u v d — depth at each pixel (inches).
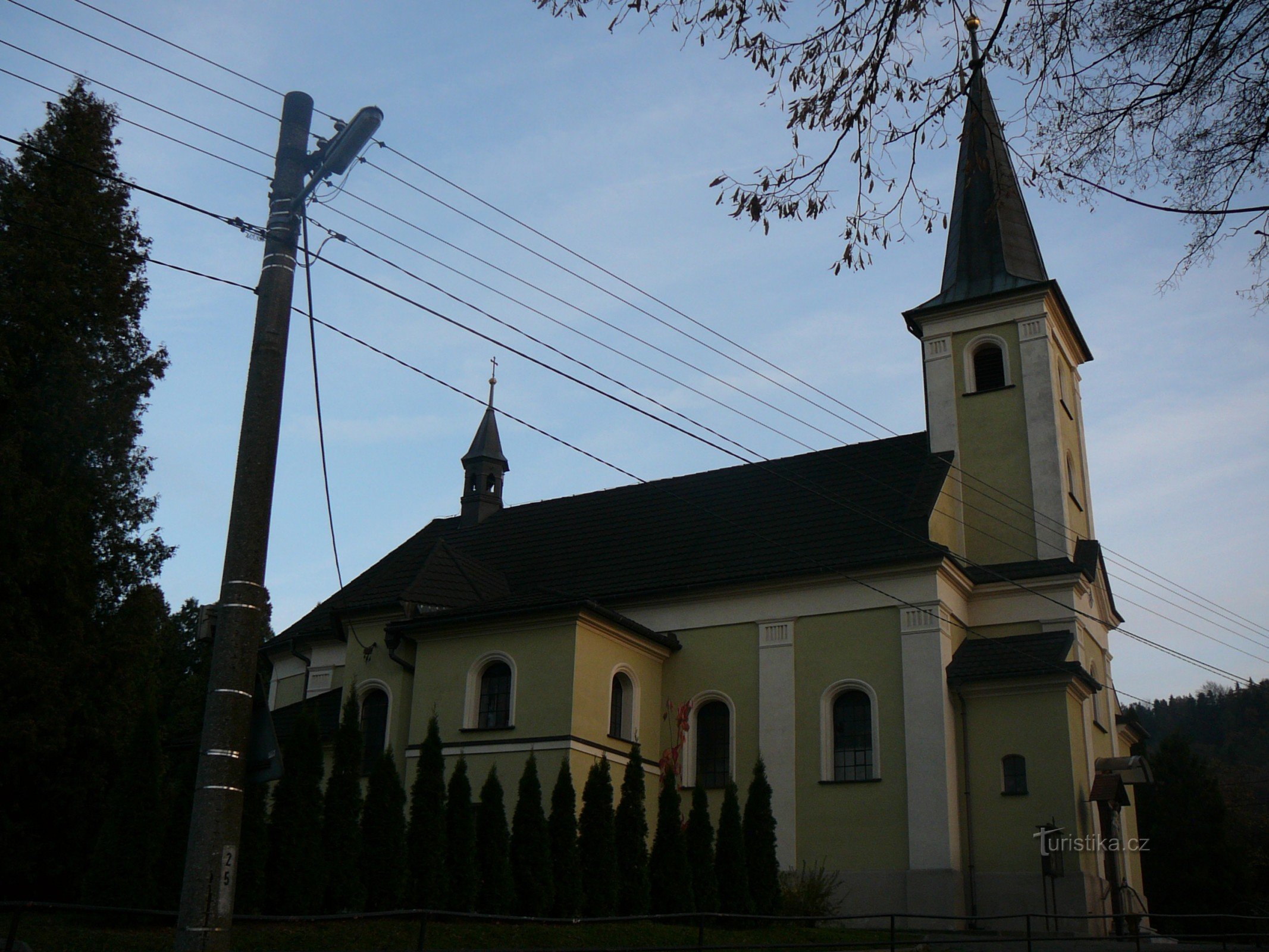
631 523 1331.2
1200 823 1600.6
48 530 827.4
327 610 1393.9
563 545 1338.6
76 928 555.8
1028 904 934.4
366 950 567.2
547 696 999.0
